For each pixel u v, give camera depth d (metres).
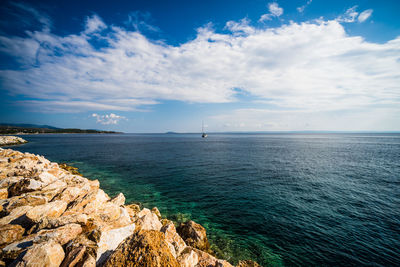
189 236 11.84
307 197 20.73
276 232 13.88
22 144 89.38
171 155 53.19
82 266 5.43
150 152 60.25
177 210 17.67
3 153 25.11
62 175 17.84
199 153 57.88
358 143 104.25
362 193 21.98
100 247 6.60
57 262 5.62
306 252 11.71
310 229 14.24
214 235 13.54
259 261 11.01
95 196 10.93
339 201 19.59
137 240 6.43
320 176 29.72
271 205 18.64
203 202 19.50
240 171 33.12
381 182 26.52
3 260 5.73
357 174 31.08
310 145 90.06
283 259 11.16
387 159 46.12
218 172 32.41
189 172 32.47
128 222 8.95
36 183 12.22
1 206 9.14
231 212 17.17
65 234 6.85
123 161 43.06
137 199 20.38
